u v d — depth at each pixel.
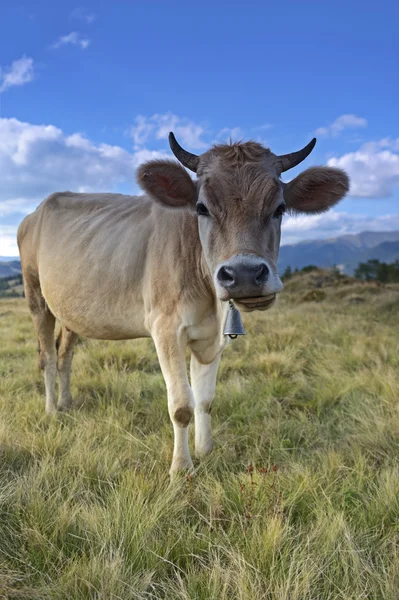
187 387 3.44
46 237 4.88
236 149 3.03
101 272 4.10
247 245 2.66
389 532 2.59
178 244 3.49
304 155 3.33
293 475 3.21
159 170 3.21
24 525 2.54
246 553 2.35
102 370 6.16
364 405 4.55
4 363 7.04
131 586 2.12
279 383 5.50
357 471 3.18
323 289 20.81
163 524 2.66
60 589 2.12
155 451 3.70
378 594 2.15
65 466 3.25
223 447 3.72
